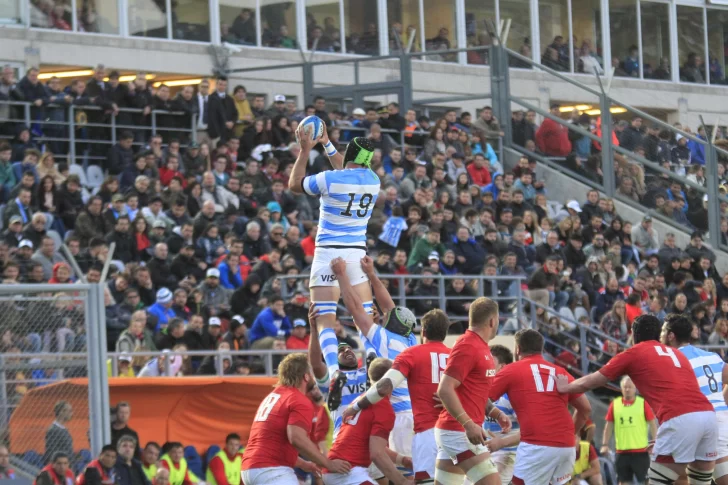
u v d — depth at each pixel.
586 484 42.03
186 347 42.38
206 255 50.34
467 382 26.66
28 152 51.88
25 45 64.81
